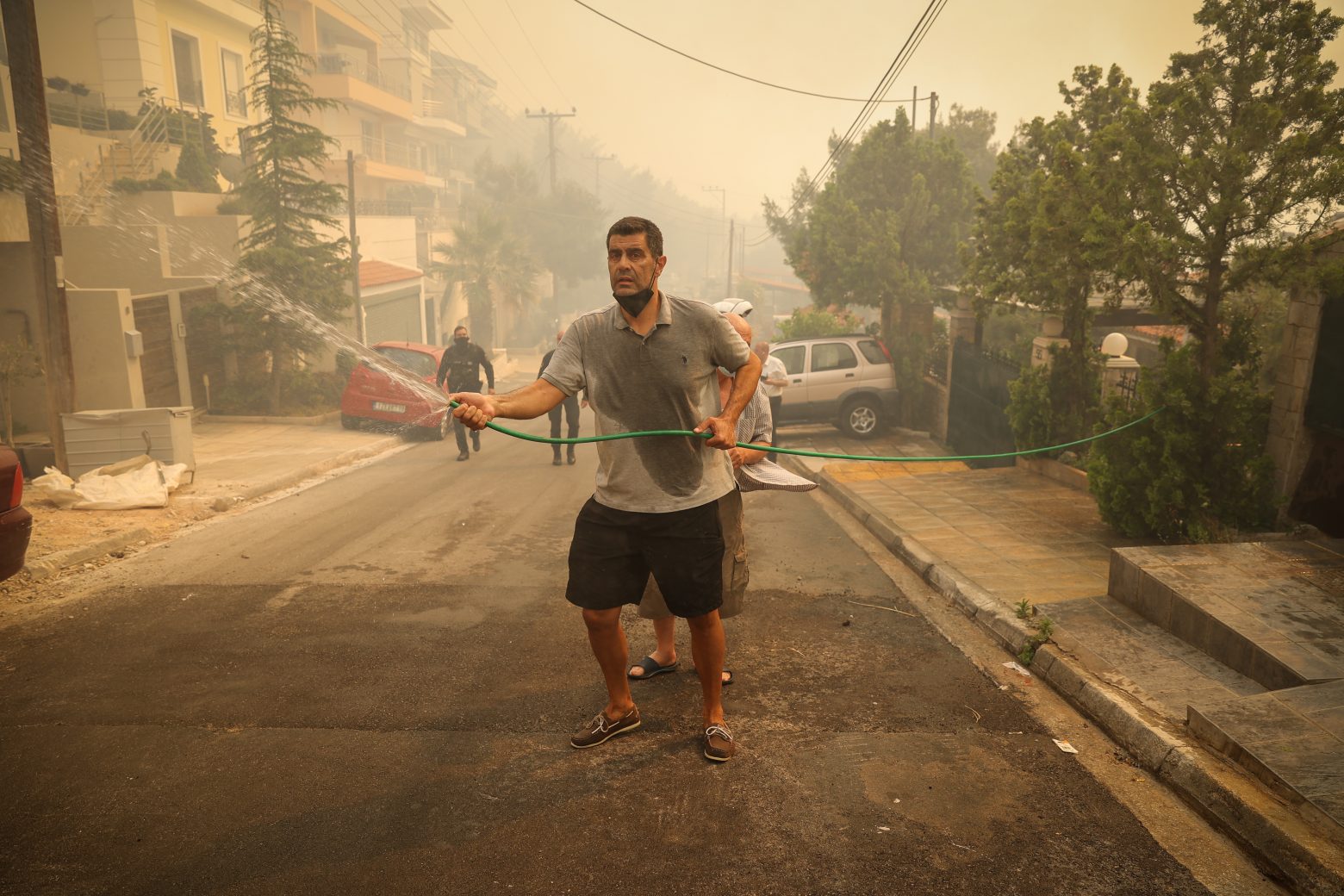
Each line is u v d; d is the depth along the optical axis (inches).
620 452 135.6
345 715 163.8
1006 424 466.6
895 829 128.6
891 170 673.6
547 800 135.0
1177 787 140.2
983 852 123.3
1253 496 274.5
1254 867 121.3
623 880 115.8
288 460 467.8
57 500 329.4
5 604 229.6
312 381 714.2
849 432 599.8
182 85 916.0
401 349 609.3
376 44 1574.8
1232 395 272.2
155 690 174.7
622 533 138.9
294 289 697.0
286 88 713.0
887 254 623.5
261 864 118.3
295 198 717.3
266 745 151.9
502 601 232.2
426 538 304.0
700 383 133.4
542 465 478.9
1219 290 283.4
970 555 273.4
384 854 121.0
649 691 175.3
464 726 159.5
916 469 457.7
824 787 139.9
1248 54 269.4
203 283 682.2
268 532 312.7
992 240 420.8
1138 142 278.4
